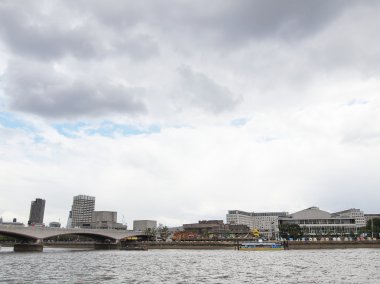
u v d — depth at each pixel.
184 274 72.25
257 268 82.75
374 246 197.00
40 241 187.38
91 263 101.56
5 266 89.81
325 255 129.25
